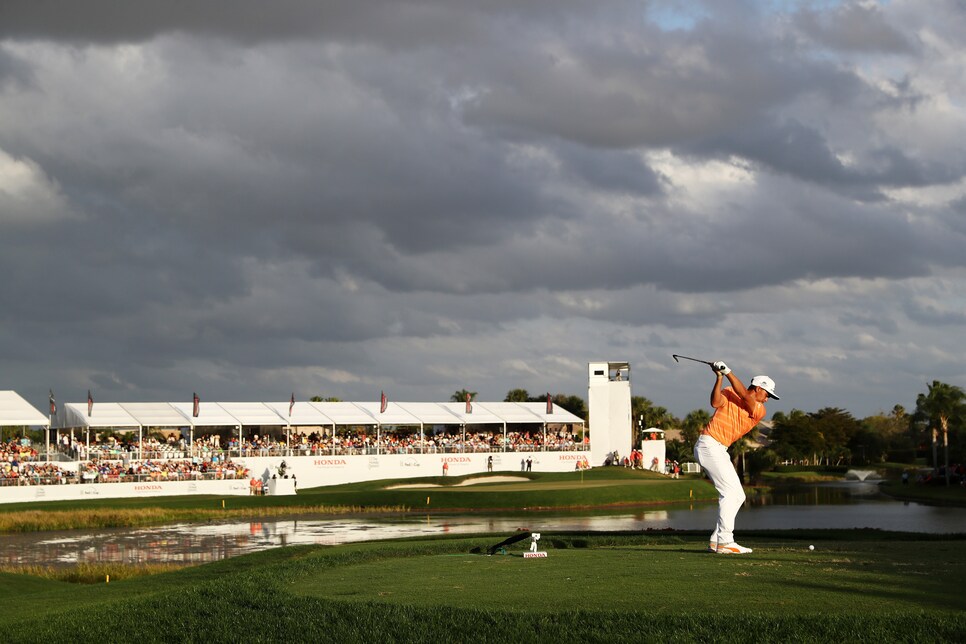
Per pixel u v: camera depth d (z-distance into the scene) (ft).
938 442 390.01
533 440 331.36
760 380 74.84
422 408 316.19
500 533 127.65
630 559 70.95
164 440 302.45
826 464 501.56
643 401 471.62
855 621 45.39
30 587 88.99
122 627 53.42
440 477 283.38
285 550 106.52
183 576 88.63
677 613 47.88
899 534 117.29
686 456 379.76
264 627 50.80
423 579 63.05
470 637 46.29
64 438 265.13
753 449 390.63
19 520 168.25
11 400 242.17
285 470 247.70
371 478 282.56
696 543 98.02
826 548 80.02
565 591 55.47
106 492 219.20
